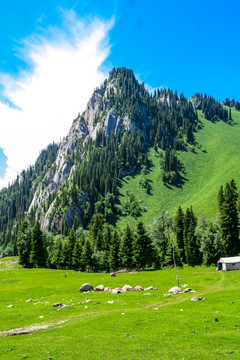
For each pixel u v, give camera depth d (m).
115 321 31.84
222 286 57.19
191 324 28.59
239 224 102.94
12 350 23.58
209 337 23.89
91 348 22.75
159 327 28.36
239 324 27.67
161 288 60.03
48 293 61.81
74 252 114.88
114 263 107.38
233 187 145.88
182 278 74.00
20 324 34.00
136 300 46.25
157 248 113.88
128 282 71.50
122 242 105.88
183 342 22.98
